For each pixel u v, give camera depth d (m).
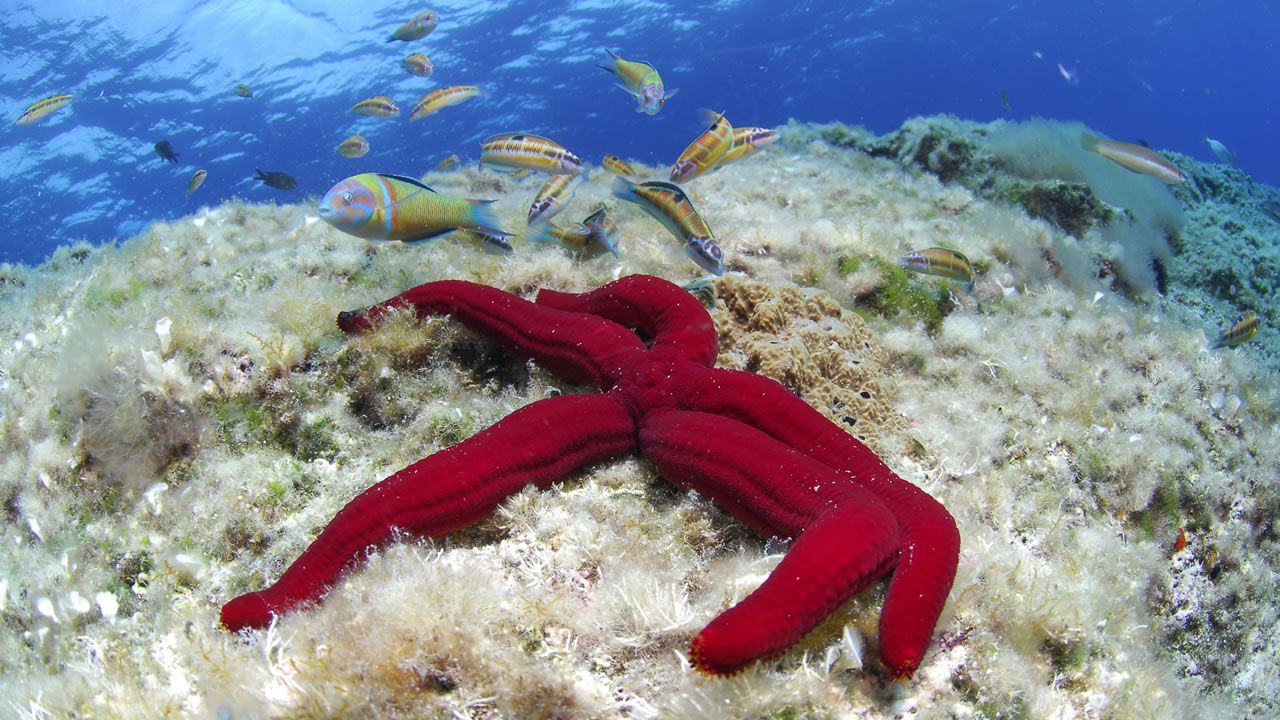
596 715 0.44
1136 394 0.88
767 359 0.66
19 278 1.17
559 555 0.52
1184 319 1.22
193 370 0.66
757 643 0.39
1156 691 0.57
